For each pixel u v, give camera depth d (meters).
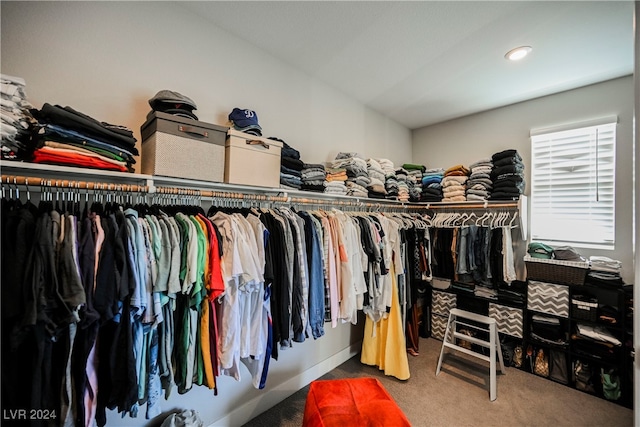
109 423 1.33
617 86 2.35
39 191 1.12
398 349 2.34
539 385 2.22
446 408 1.93
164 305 1.13
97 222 1.01
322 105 2.47
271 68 2.06
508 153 2.61
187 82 1.63
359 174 2.46
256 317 1.39
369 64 2.20
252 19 1.71
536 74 2.32
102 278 0.93
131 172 1.24
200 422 1.52
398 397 2.05
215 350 1.27
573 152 2.57
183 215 1.26
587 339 2.15
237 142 1.52
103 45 1.35
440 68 2.25
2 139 0.94
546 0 1.52
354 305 1.92
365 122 2.96
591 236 2.46
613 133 2.37
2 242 0.82
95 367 0.98
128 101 1.42
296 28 1.79
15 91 0.96
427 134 3.62
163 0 1.54
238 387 1.80
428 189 3.11
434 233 2.97
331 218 1.95
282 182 1.81
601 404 1.98
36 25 1.19
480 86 2.54
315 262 1.72
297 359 2.19
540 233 2.73
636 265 0.77
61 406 0.89
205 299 1.24
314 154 2.40
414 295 2.72
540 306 2.36
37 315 0.80
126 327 0.99
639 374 0.76
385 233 2.33
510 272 2.47
